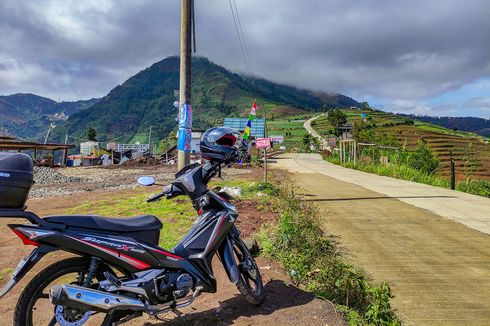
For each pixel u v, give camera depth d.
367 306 4.17
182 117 9.61
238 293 4.52
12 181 2.84
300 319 3.92
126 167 30.78
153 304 3.40
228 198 4.19
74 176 19.58
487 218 9.61
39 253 2.97
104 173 22.42
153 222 3.54
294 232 6.16
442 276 5.73
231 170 23.41
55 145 37.22
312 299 4.34
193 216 7.89
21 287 4.67
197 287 3.67
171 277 3.49
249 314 4.01
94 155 57.41
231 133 4.05
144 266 3.38
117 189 13.55
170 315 4.00
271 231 6.71
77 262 3.25
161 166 31.38
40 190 13.35
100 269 3.34
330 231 8.05
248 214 8.34
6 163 2.87
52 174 17.56
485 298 5.00
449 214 10.02
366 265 6.12
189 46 9.62
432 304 4.80
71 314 3.10
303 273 5.05
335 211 10.13
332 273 4.68
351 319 3.94
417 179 20.23
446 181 19.45
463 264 6.25
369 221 9.07
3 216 2.86
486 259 6.50
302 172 24.27
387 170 23.22
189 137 9.66
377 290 4.05
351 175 22.16
